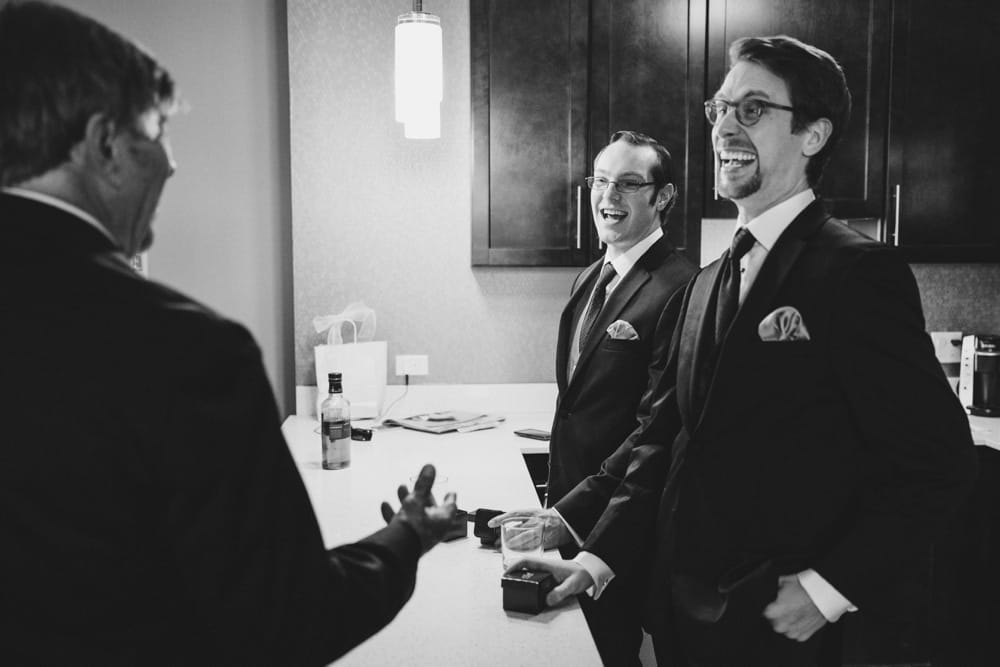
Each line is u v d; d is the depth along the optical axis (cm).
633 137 215
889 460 123
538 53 310
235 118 325
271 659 74
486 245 316
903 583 124
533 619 133
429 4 326
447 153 331
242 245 329
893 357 121
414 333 336
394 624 131
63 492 71
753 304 134
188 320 74
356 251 331
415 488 102
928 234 324
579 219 315
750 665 130
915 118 320
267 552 73
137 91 79
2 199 75
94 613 72
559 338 233
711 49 312
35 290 73
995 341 324
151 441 70
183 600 74
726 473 134
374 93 327
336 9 323
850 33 315
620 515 157
